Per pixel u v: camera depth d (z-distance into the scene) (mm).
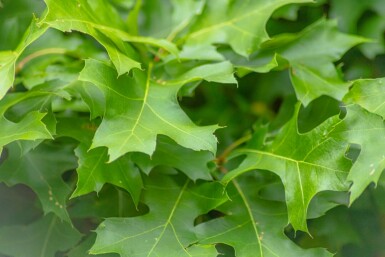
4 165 678
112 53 646
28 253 692
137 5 725
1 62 648
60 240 695
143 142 624
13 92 729
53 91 681
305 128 725
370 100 646
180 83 673
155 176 690
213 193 673
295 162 656
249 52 718
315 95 706
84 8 666
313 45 736
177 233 658
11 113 673
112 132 628
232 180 697
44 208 673
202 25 735
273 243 658
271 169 664
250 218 673
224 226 666
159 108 657
